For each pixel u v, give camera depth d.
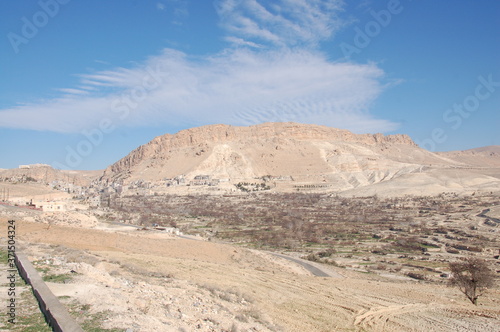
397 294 37.97
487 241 89.62
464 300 38.28
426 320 28.02
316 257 71.06
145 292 19.25
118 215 120.12
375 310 29.95
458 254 78.00
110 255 36.97
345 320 26.31
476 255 75.88
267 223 133.88
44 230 47.53
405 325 26.53
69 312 13.30
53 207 82.88
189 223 128.25
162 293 20.28
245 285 32.50
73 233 48.41
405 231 112.12
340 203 199.25
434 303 34.31
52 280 17.75
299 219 137.75
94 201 160.12
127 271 27.88
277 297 30.27
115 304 14.89
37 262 21.50
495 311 31.73
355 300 32.97
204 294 23.55
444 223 123.81
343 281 44.03
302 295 32.38
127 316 13.57
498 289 45.41
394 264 69.00
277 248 86.38
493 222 114.06
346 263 69.88
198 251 53.81
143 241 52.81
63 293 15.55
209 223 131.25
